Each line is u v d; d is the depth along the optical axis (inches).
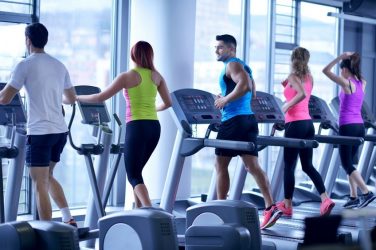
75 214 252.7
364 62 375.2
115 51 272.4
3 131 224.1
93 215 201.6
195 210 157.5
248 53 320.2
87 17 264.1
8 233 113.7
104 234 129.6
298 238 201.2
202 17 309.0
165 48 253.6
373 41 378.0
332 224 86.4
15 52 237.9
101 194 199.8
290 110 233.0
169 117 252.7
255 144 206.8
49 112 167.3
